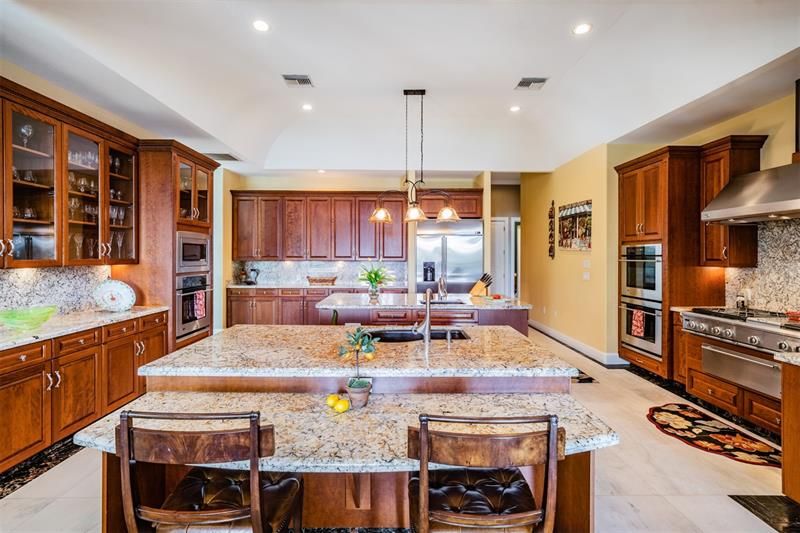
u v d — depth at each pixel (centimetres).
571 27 329
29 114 266
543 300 670
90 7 256
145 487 160
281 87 445
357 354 177
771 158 346
